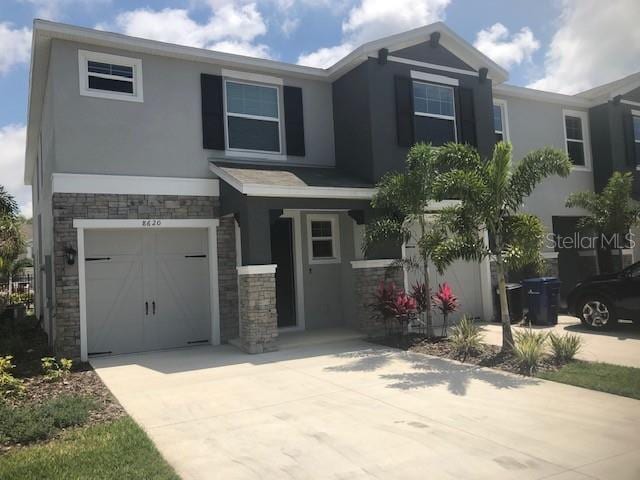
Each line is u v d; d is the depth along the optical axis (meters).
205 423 6.21
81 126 10.58
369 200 11.83
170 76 11.52
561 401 6.52
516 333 9.77
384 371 8.52
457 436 5.45
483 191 8.91
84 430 5.94
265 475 4.70
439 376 8.03
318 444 5.39
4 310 17.22
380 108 12.41
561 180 16.64
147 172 11.12
